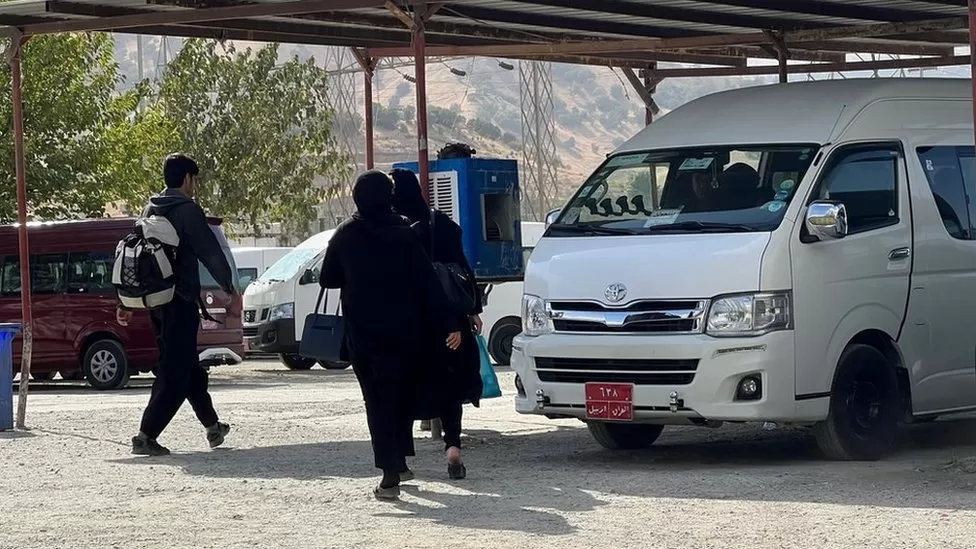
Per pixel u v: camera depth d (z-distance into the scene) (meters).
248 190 42.22
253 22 15.20
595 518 8.50
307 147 42.91
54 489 10.12
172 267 11.71
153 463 11.38
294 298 25.55
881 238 11.17
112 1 13.36
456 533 8.12
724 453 11.91
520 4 13.64
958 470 10.26
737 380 10.27
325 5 12.97
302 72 42.88
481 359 13.18
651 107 18.98
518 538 7.93
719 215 10.98
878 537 7.76
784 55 16.14
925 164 11.77
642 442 12.22
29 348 14.26
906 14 15.11
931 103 12.14
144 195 35.25
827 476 10.12
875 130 11.57
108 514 9.02
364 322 9.29
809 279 10.56
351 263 9.32
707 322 10.37
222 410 15.73
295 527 8.44
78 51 33.31
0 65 32.09
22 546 8.02
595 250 11.07
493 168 15.50
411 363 9.48
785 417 10.38
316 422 14.38
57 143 33.19
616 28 15.70
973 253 11.88
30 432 13.62
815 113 11.64
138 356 21.95
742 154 11.43
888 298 11.14
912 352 11.39
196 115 42.12
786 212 10.71
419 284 9.38
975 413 12.46
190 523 8.64
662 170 11.68
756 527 8.11
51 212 33.25
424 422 13.49
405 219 9.52
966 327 11.81
